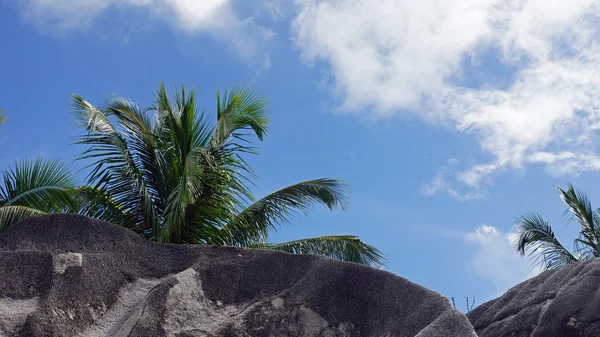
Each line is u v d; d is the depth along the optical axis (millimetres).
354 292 6770
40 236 6953
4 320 6008
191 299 6645
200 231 11078
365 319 6602
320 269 6938
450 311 6203
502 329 8680
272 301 6719
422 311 6402
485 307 9672
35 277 6469
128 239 7129
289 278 6973
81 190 10820
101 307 6508
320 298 6730
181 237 10977
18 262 6531
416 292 6625
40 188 10078
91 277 6605
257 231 11453
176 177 11602
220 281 6906
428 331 5992
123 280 6801
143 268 6980
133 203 11141
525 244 14695
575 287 8125
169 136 11875
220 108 12086
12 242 6848
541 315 8281
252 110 12203
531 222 14914
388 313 6566
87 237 7035
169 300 6500
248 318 6539
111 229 7148
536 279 9070
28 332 5945
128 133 11531
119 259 6914
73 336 6160
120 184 11055
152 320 6277
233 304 6789
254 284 6945
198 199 11016
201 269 6949
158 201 11469
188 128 11828
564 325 7898
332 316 6617
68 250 6887
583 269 8391
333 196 11867
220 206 11078
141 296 6695
